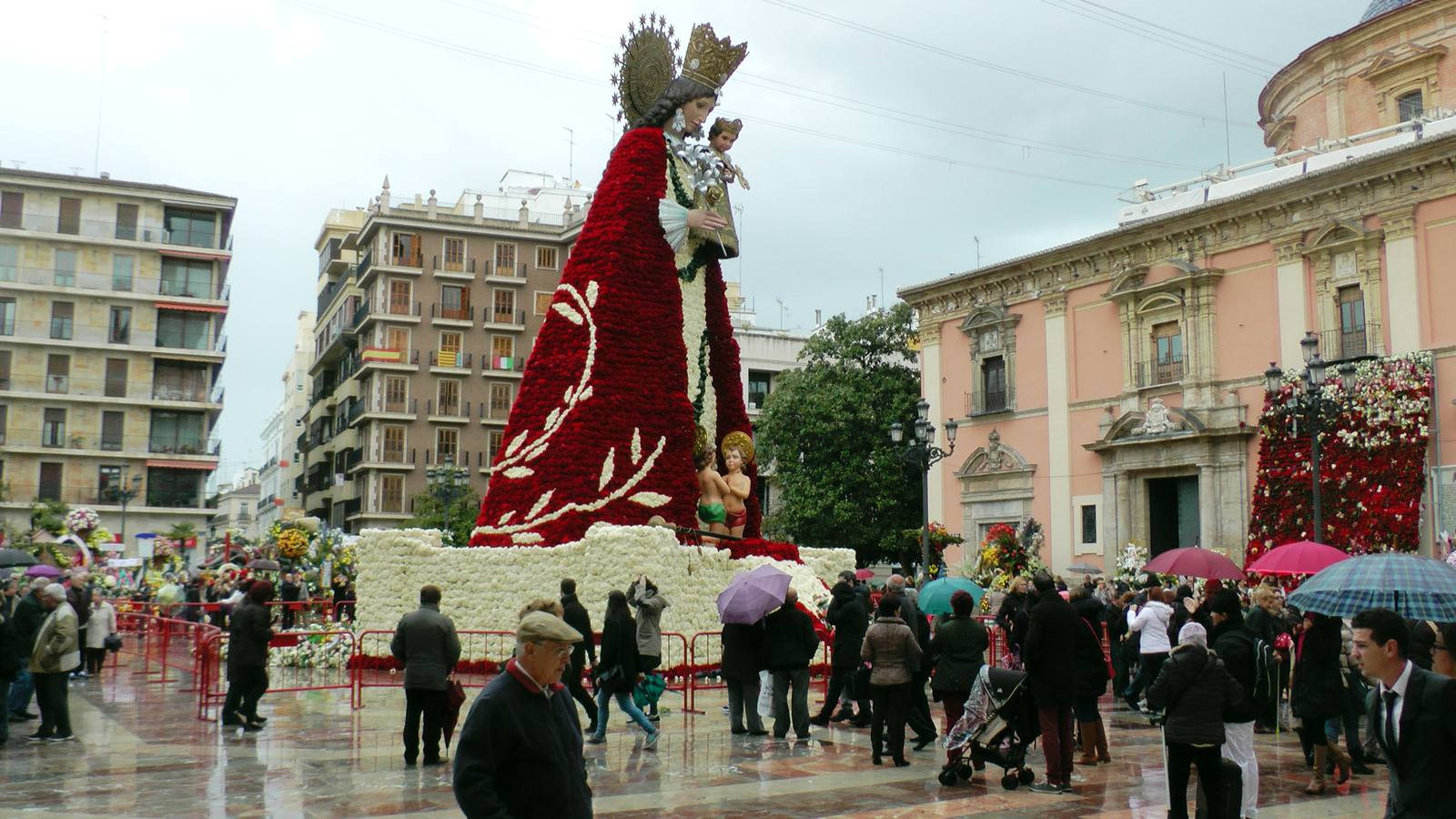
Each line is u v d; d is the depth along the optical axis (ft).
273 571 89.15
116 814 29.66
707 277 76.84
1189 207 111.65
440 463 191.62
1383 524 92.02
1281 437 99.60
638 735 43.83
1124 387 115.34
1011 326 128.47
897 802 32.24
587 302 69.10
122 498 169.89
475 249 196.65
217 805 30.68
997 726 34.60
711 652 63.67
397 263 191.83
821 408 141.79
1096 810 31.58
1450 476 90.07
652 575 60.75
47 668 41.91
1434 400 91.81
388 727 45.09
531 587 63.52
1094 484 118.42
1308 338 74.64
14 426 177.88
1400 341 94.27
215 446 190.19
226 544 111.65
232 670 44.52
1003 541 104.78
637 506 66.33
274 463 329.11
